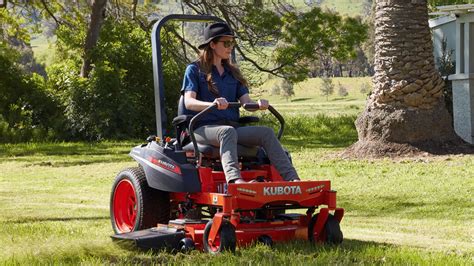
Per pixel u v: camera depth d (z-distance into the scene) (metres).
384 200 14.08
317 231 8.44
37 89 36.56
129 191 9.47
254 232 8.11
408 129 21.19
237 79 9.12
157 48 9.13
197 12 40.25
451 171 17.97
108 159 24.89
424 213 12.67
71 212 12.80
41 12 43.66
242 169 8.74
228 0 39.41
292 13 38.03
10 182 18.73
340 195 14.78
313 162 20.94
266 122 38.12
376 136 21.53
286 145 28.95
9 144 32.19
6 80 36.47
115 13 42.66
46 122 35.97
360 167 19.34
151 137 9.28
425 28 21.30
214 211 8.70
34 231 9.91
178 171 8.40
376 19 21.70
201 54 9.06
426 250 8.61
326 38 37.56
